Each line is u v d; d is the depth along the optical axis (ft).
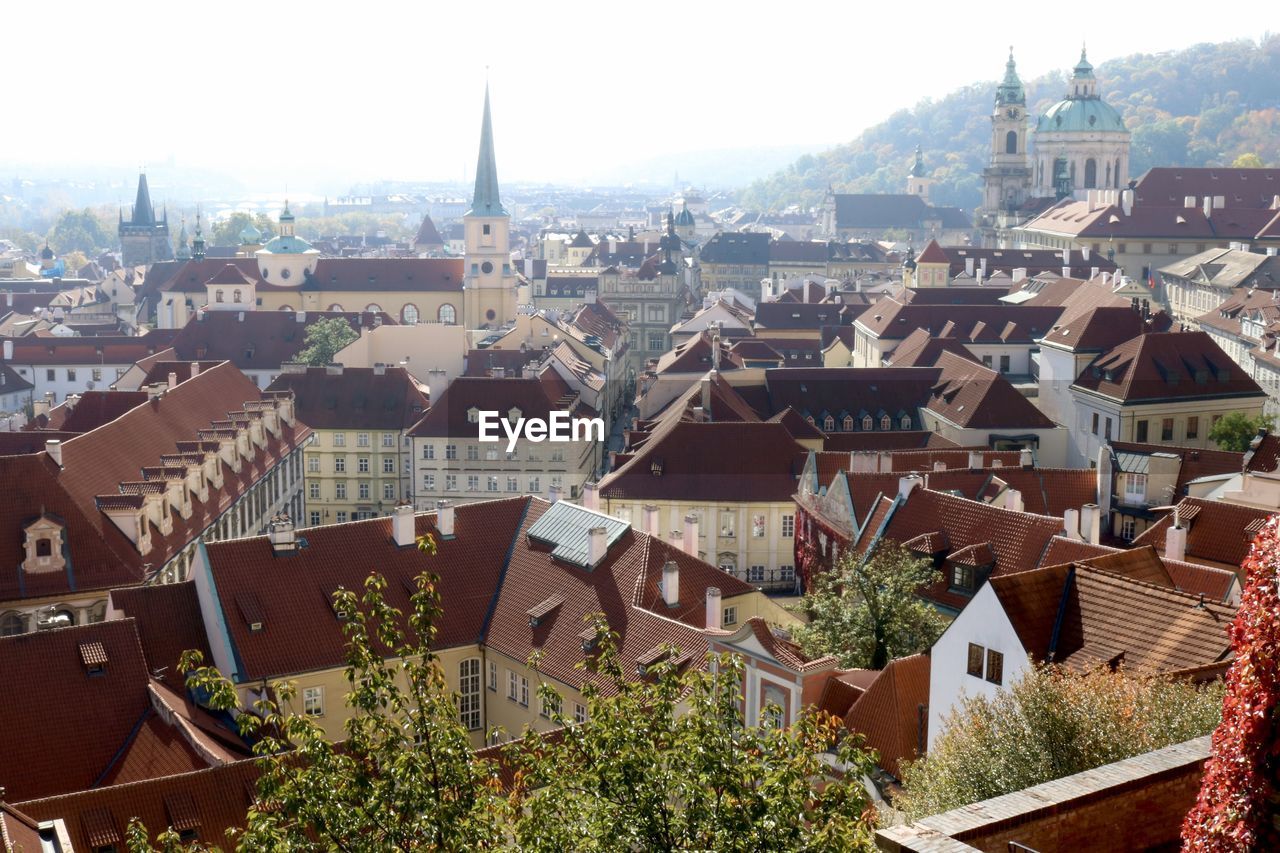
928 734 223.30
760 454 478.18
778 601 419.95
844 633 285.43
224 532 469.57
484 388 597.11
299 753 152.35
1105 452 369.91
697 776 126.11
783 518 469.57
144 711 268.62
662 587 306.96
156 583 394.93
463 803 130.93
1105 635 205.36
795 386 585.63
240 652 300.40
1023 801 113.29
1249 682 97.45
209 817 222.89
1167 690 168.76
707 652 270.67
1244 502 338.75
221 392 556.92
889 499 347.56
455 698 158.81
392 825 128.06
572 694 291.79
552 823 125.29
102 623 275.59
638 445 531.09
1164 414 538.06
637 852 124.36
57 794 254.06
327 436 630.33
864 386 586.86
